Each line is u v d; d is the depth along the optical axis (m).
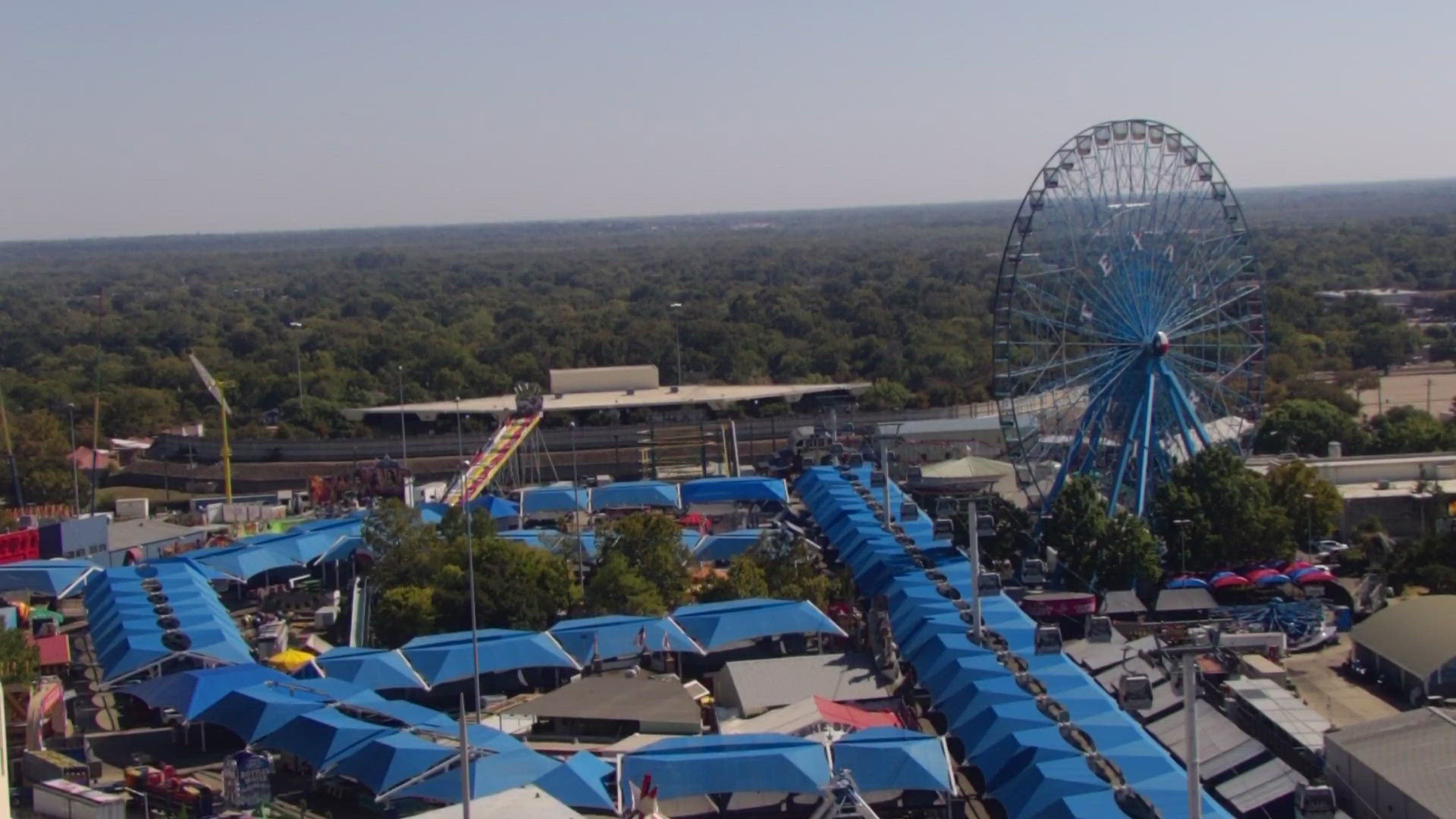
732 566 148.12
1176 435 163.12
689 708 110.81
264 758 97.31
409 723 103.06
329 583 168.12
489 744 97.81
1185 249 161.62
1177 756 98.31
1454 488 171.50
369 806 98.81
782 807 96.81
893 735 98.69
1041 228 154.88
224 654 125.19
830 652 131.12
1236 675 114.75
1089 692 101.69
